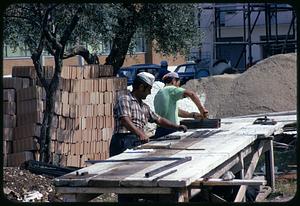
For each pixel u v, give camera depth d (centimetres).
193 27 1831
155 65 3159
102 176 639
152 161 721
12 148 1364
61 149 1391
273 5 3394
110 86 1456
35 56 1291
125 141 910
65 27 1344
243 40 3828
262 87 2319
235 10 3659
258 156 1005
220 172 765
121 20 1698
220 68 3394
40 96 1376
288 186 1106
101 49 1778
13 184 1071
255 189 948
